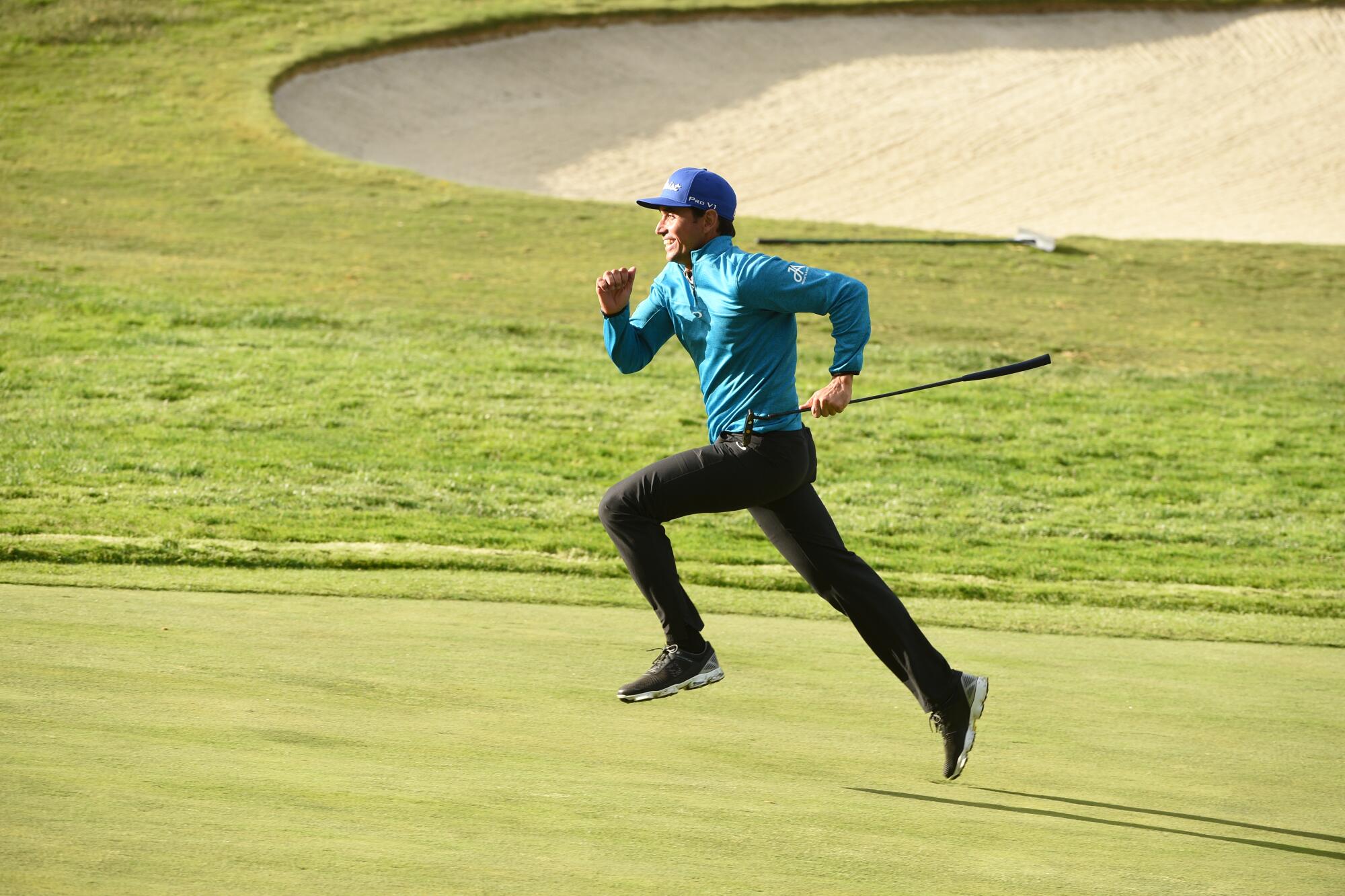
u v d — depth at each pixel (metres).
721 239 15.45
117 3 135.38
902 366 65.12
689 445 51.34
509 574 31.03
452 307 70.94
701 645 15.64
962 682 14.91
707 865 10.79
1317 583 37.34
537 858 10.59
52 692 15.28
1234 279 89.69
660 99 135.62
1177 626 27.94
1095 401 61.31
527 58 138.62
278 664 17.88
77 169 97.12
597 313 71.81
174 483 41.41
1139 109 138.75
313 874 9.75
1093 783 14.88
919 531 42.66
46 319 62.09
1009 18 158.25
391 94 127.62
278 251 81.25
